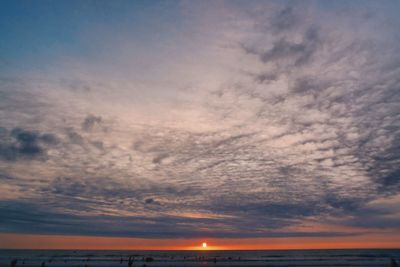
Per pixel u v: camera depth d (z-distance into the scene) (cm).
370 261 6425
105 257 8994
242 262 6612
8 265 5325
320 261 6644
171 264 6075
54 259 7625
